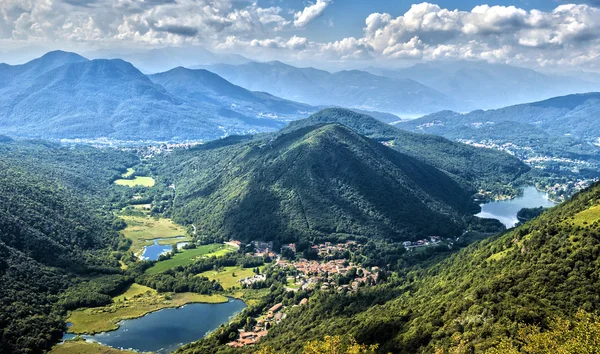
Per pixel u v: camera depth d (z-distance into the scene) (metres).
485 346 138.25
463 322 160.62
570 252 175.88
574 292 152.62
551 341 124.81
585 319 131.62
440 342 156.75
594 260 164.62
